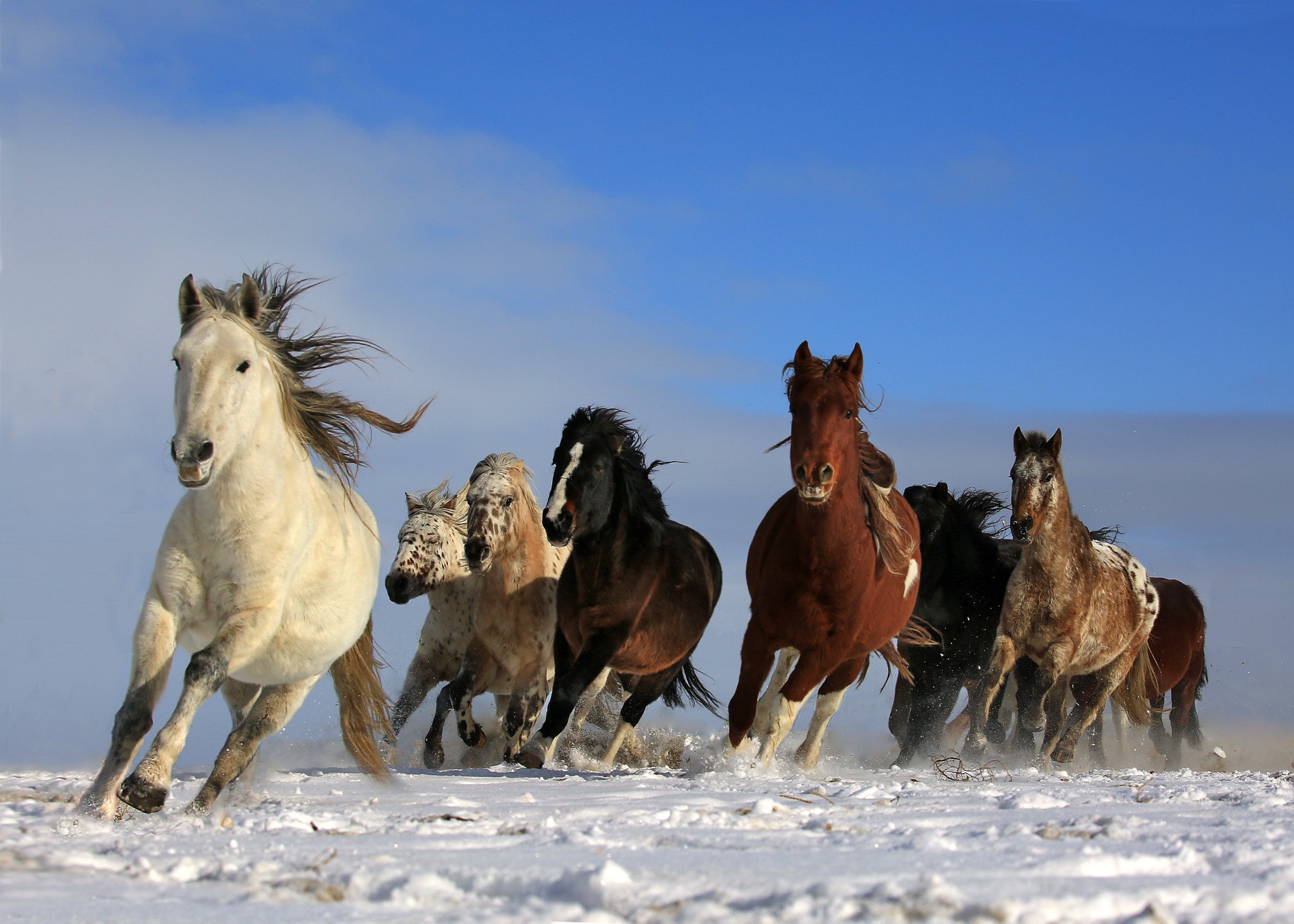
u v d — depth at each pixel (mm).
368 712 10531
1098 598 18266
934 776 13914
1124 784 11406
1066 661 17812
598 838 6266
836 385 12133
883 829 6836
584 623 16156
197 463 7805
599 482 15680
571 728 18891
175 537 8297
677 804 8633
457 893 4730
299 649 9180
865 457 14133
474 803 8672
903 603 14523
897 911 4203
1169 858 5414
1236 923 4211
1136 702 21703
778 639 13000
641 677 18438
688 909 4266
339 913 4379
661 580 16812
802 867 5266
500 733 19203
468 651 18062
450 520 18297
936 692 19125
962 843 6172
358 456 9664
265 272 9477
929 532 19406
